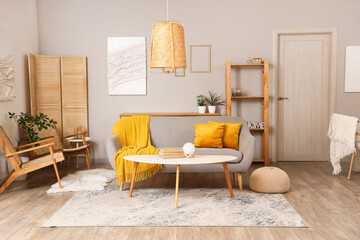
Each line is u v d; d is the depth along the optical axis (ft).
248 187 13.47
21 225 9.77
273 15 18.45
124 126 15.17
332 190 13.00
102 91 18.95
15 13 16.55
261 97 18.06
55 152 14.53
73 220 10.03
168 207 11.07
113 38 18.71
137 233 9.12
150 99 18.95
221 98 18.83
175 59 10.75
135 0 18.61
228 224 9.62
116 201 11.76
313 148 19.04
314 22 18.38
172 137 15.78
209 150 13.85
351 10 18.25
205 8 18.56
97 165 18.33
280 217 10.11
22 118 16.03
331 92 18.57
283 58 18.79
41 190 13.35
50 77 18.25
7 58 15.44
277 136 19.02
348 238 8.73
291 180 14.62
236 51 18.66
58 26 18.74
